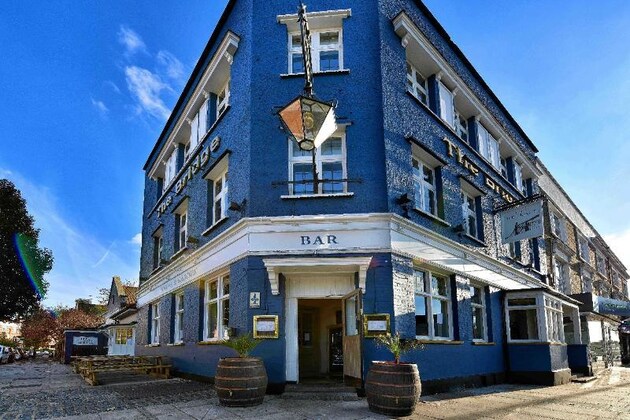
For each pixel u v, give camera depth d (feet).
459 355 40.50
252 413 25.64
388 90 38.60
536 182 72.74
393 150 37.37
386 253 34.14
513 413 27.12
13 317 117.70
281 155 36.96
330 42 40.81
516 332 50.11
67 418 24.98
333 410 26.45
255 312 33.78
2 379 53.31
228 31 42.01
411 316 34.81
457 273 42.63
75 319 156.97
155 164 70.33
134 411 26.84
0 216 113.70
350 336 33.76
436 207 43.32
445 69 47.24
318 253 34.27
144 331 66.74
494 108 60.64
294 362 34.22
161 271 58.90
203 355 42.78
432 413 26.58
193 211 50.37
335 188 36.70
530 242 67.46
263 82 38.68
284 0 41.01
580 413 27.37
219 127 45.24
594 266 105.40
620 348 95.20
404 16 40.47
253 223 35.22
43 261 119.14
